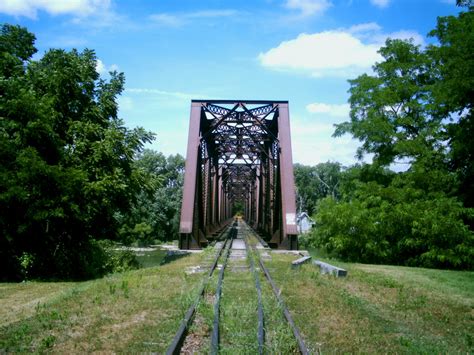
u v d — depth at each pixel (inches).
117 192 544.1
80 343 196.5
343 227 746.8
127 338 202.7
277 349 180.7
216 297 274.7
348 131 838.5
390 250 712.4
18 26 620.7
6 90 500.4
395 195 718.5
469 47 571.5
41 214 455.8
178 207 2121.1
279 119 786.8
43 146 506.3
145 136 622.2
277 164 862.5
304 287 344.5
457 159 708.0
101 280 397.4
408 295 328.8
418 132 807.7
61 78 542.0
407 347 198.4
